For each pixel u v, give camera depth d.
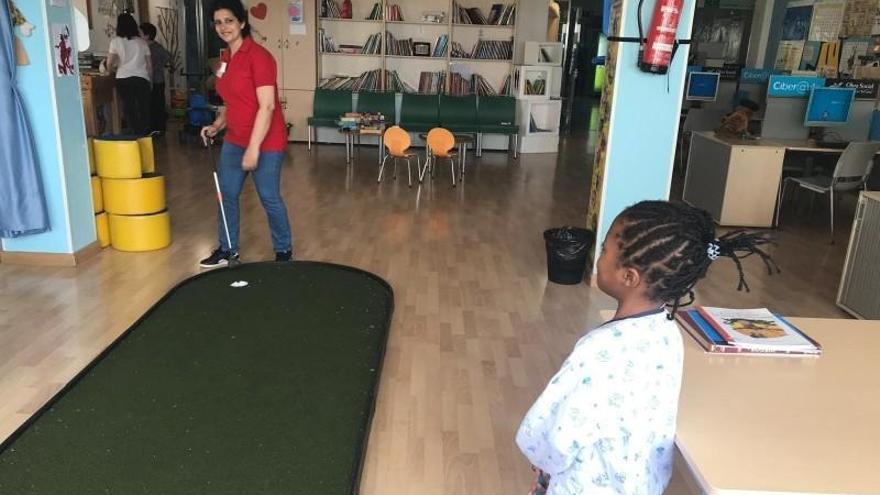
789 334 1.71
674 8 3.49
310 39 8.95
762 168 5.58
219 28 3.59
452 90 9.24
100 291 3.60
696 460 1.19
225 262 4.06
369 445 2.37
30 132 3.68
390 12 9.01
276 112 3.82
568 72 12.23
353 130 7.62
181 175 6.71
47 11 3.59
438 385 2.81
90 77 7.46
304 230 4.98
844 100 5.95
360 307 3.50
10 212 3.71
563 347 3.22
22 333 3.09
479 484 2.20
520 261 4.49
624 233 1.15
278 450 2.26
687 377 1.51
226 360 2.86
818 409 1.39
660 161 3.86
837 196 6.78
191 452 2.23
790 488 1.12
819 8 8.59
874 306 3.59
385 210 5.70
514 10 9.05
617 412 1.12
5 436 2.31
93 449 2.23
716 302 3.96
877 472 1.17
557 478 1.21
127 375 2.70
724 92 8.29
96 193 4.18
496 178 7.35
